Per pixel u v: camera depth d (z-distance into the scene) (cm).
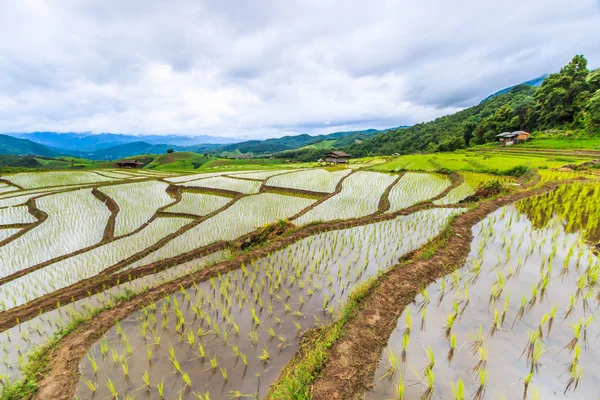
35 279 1027
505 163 2533
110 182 3056
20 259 1241
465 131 7256
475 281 596
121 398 384
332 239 959
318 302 588
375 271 721
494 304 511
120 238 1417
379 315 499
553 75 5494
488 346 411
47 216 1875
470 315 484
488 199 1306
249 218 1623
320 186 2450
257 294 622
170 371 424
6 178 3509
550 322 451
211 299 615
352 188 2192
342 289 636
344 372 379
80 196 2473
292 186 2508
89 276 1034
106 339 504
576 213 1030
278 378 400
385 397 341
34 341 567
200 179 3184
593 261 641
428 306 520
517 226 923
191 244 1262
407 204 1630
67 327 567
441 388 348
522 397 330
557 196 1281
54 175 3831
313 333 488
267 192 2447
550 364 372
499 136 5178
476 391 340
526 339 421
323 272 723
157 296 633
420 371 376
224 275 721
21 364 488
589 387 338
